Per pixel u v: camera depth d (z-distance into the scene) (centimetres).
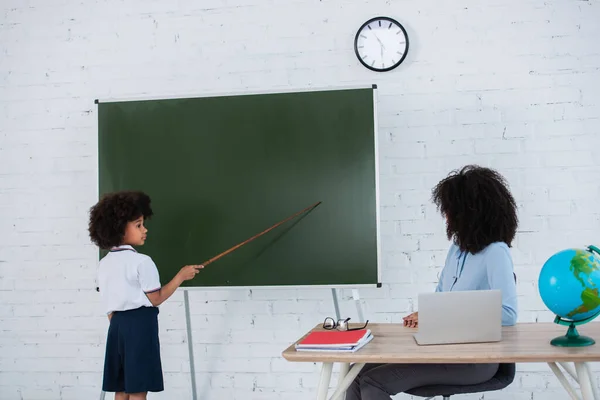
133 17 374
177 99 343
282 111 336
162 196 341
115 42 374
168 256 339
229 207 337
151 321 285
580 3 345
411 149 351
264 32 364
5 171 377
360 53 354
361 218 329
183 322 365
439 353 189
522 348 194
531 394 341
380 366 226
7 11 381
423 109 352
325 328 237
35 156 376
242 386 360
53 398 372
